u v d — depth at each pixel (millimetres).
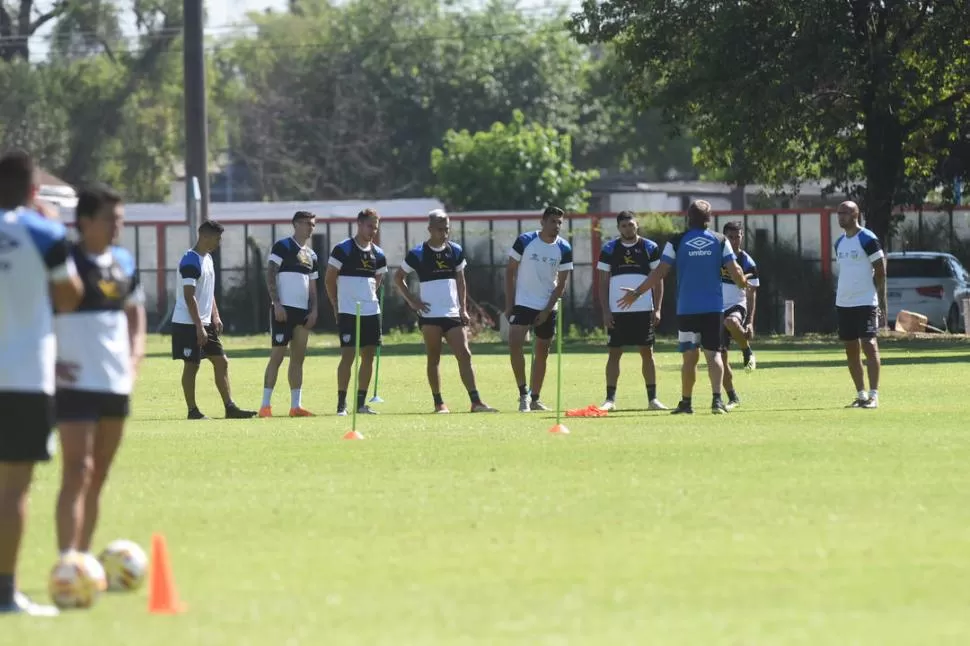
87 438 30656
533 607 28391
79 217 31094
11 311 29141
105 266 31078
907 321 149750
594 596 29359
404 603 28906
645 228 174125
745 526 37344
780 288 169125
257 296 189625
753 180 166625
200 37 139375
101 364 30781
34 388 29062
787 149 164125
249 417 73125
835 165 165875
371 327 73250
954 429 59969
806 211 168875
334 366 119875
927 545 34531
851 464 49000
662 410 71812
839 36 146000
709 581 30719
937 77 155750
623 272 72000
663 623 26938
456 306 73438
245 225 190125
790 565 32312
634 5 158500
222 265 190125
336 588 30438
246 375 110500
